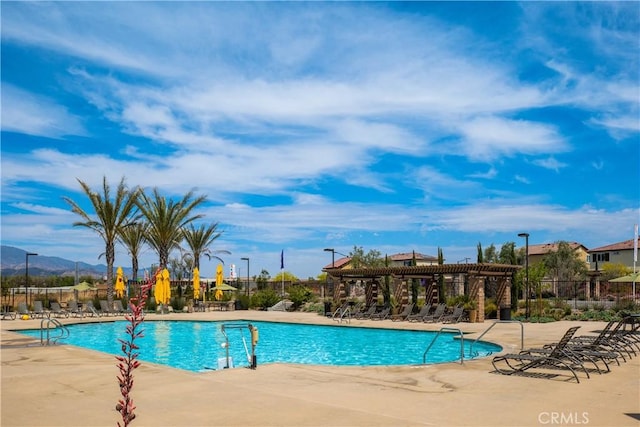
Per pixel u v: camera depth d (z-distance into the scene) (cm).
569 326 2405
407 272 3005
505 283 2845
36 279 6012
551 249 6425
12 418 779
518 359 1141
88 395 927
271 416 769
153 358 1862
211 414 782
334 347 2123
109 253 3753
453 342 2112
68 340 2370
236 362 1778
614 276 5066
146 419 758
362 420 747
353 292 5422
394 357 1852
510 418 767
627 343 1439
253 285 6009
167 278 3456
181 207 4044
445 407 835
